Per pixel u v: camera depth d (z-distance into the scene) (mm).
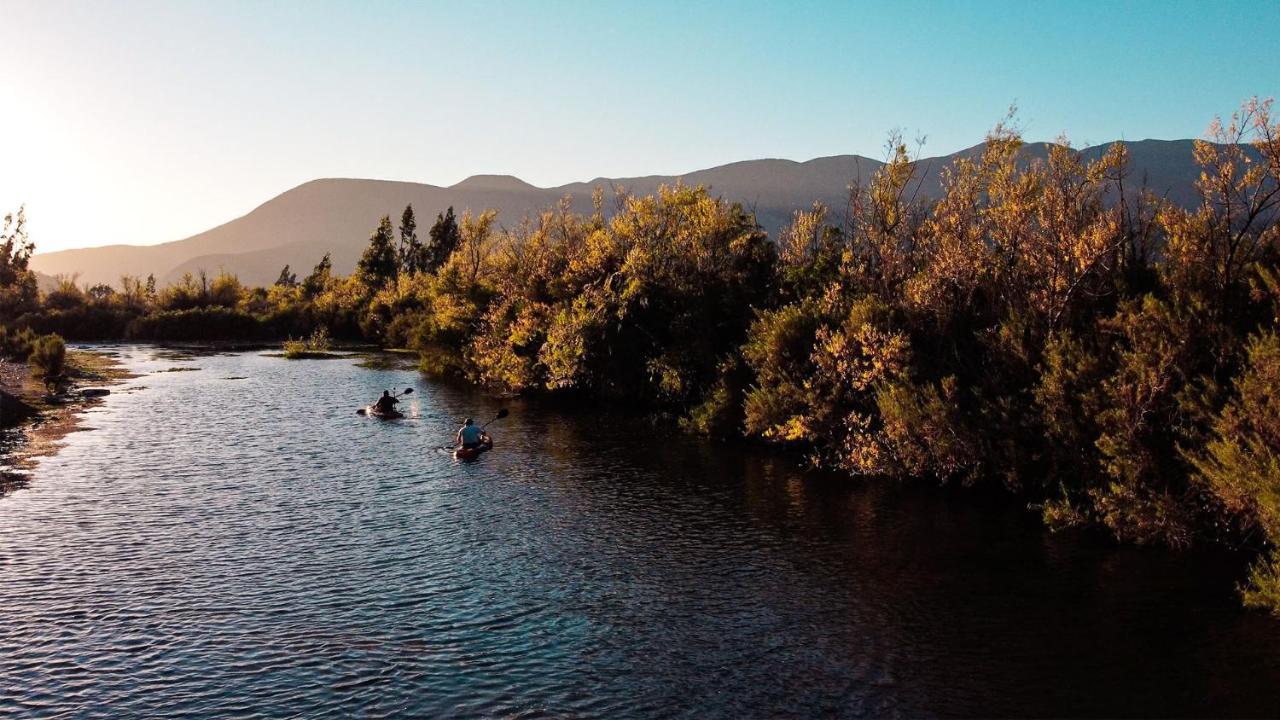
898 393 24000
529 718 11141
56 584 15938
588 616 14727
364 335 96500
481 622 14414
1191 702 11562
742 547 18719
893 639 13766
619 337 40062
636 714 11273
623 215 43875
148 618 14383
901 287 27547
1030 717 11211
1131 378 18547
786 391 28000
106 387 47719
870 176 31688
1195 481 17156
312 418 37156
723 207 40156
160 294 113812
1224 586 15703
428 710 11305
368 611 14852
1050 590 15828
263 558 17688
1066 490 20031
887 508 21875
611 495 23438
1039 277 22719
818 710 11406
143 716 11078
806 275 34094
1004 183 24766
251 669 12500
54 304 102875
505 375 45531
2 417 34594
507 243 57250
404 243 137625
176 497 22688
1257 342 15844
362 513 21359
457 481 25047
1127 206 22391
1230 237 18703
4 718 10961
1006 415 21844
